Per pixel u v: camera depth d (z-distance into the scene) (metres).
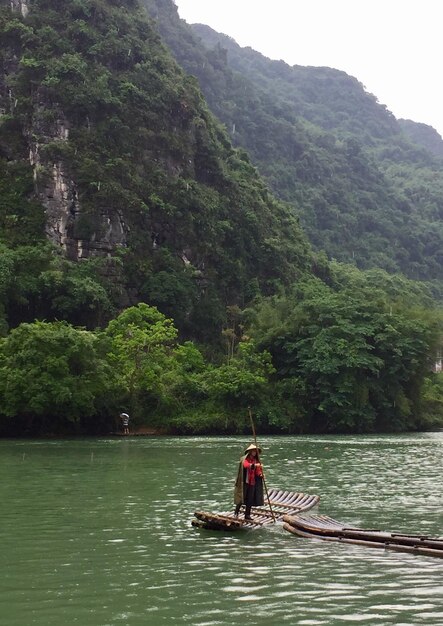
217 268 96.44
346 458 37.66
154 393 60.62
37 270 81.12
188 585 11.84
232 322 92.38
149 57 104.62
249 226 102.75
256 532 16.56
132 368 60.31
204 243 95.12
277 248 103.19
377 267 164.75
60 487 25.00
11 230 86.75
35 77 94.50
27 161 92.38
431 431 72.19
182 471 30.39
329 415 65.50
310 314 70.69
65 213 88.38
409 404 70.81
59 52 97.75
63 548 14.77
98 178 89.50
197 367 69.00
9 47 98.62
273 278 101.75
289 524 17.08
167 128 100.81
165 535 16.19
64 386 52.25
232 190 104.94
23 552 14.40
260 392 64.19
